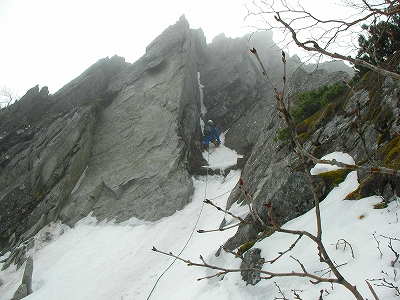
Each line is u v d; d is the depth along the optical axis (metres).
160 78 22.81
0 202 16.89
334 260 4.66
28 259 12.34
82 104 22.02
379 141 6.90
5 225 16.31
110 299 10.25
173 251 11.67
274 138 13.29
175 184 16.09
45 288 11.72
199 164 18.45
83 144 19.38
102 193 17.05
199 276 7.73
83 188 17.36
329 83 15.52
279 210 7.07
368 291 3.73
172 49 24.25
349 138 8.28
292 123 2.32
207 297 6.22
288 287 4.76
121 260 12.24
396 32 8.37
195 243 11.40
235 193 12.88
